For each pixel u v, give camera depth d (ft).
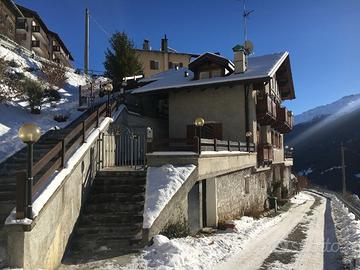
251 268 28.17
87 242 30.76
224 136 68.85
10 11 137.90
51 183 26.48
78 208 33.14
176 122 72.90
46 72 96.94
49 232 25.49
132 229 32.12
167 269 25.84
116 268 26.20
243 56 72.33
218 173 48.16
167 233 34.40
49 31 185.57
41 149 41.01
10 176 33.81
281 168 106.32
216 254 31.42
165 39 162.71
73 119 69.31
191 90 72.13
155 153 41.60
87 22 139.44
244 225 48.78
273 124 88.07
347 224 51.44
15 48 107.24
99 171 40.52
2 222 26.37
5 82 71.72
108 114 51.29
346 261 30.50
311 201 105.91
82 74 125.39
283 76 96.94
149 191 36.40
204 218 46.65
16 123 59.31
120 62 112.88
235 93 68.69
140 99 75.87
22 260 21.34
